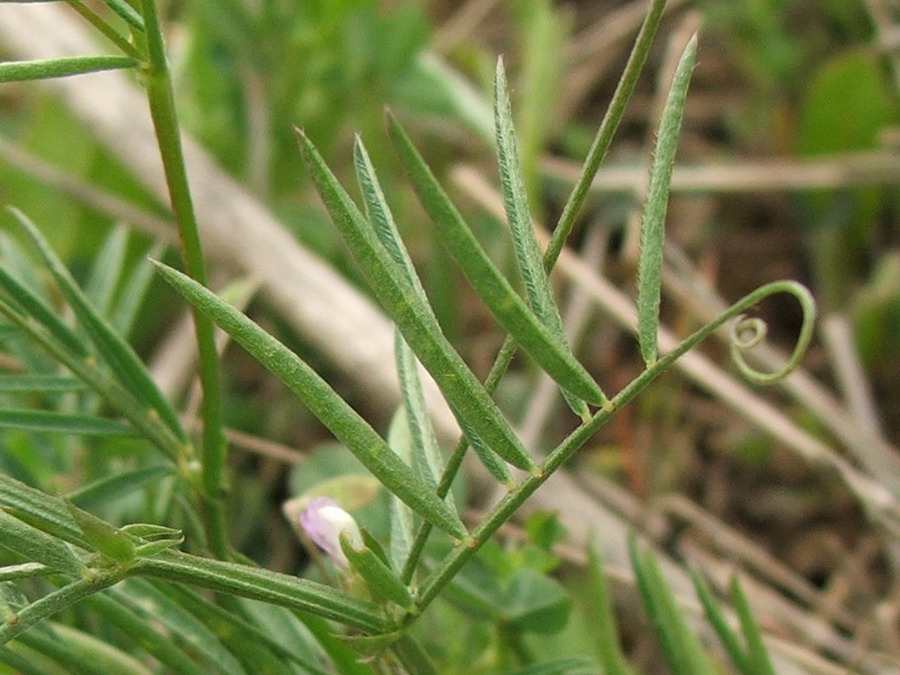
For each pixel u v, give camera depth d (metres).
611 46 0.29
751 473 0.24
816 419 0.23
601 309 0.25
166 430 0.12
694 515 0.20
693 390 0.24
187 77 0.25
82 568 0.09
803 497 0.23
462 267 0.09
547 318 0.09
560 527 0.14
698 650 0.13
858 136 0.26
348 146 0.27
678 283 0.24
